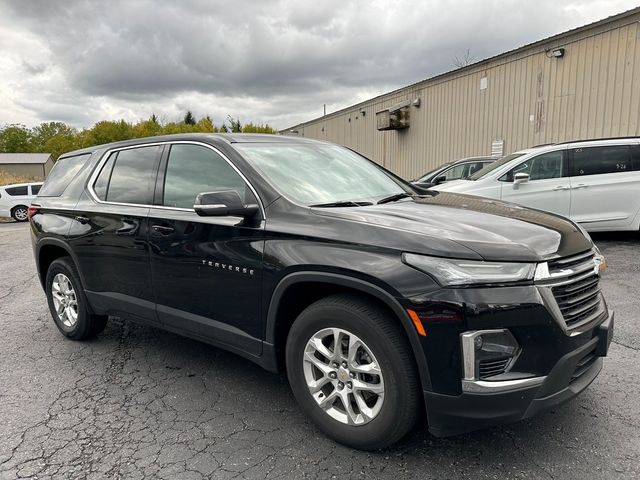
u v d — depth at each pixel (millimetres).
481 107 14203
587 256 2623
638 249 7559
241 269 2916
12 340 4523
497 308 2186
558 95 11633
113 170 4039
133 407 3184
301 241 2674
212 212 2752
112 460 2602
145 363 3916
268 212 2898
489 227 2580
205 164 3350
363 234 2504
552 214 3088
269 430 2865
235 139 3424
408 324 2277
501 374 2229
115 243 3742
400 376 2357
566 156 8008
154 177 3629
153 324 3648
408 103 17688
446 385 2246
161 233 3387
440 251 2273
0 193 20141
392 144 19406
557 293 2355
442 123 16062
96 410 3152
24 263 8922
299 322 2721
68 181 4496
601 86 10578
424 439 2719
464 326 2188
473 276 2209
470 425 2262
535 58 12180
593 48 10695
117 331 4723
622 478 2338
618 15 10055
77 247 4098
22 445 2762
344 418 2639
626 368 3510
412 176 18031
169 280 3379
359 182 3549
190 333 3371
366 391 2553
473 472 2422
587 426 2787
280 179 3119
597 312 2623
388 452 2605
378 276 2336
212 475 2449
